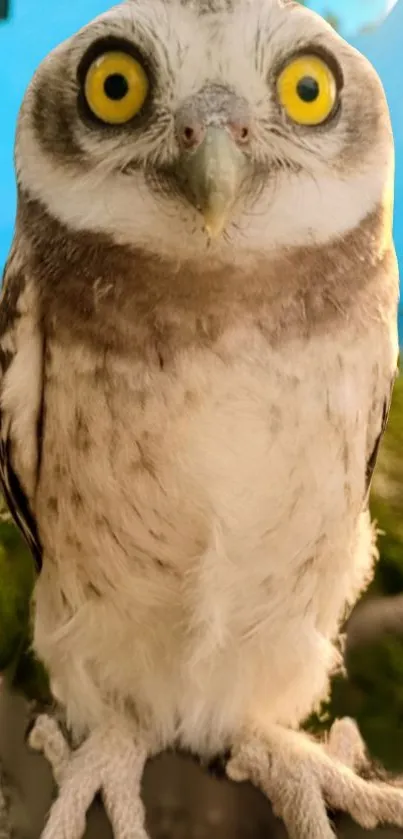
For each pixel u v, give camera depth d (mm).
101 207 239
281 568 274
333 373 250
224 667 293
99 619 288
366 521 321
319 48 242
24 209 256
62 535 279
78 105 241
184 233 234
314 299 243
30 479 285
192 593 275
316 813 277
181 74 235
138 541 267
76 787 284
